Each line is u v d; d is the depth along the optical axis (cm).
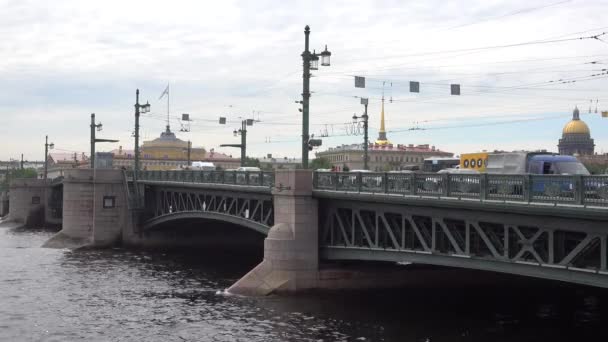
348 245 2956
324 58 3038
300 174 3108
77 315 2923
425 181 2395
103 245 5984
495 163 3681
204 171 4528
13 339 2525
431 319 2611
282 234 3117
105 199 6025
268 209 3788
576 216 1808
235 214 4100
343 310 2783
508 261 2092
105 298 3319
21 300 3288
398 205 2581
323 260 3195
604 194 1742
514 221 2061
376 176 2681
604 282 1800
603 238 1792
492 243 2266
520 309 2811
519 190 2003
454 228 2422
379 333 2394
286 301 2973
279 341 2334
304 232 3111
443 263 2378
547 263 1981
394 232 2780
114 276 4119
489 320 2595
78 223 6153
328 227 3120
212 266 4656
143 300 3247
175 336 2500
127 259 5100
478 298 3059
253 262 4912
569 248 2125
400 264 3225
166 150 13925
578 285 3338
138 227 5972
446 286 3209
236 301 3034
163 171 5488
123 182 6078
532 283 3269
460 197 2225
